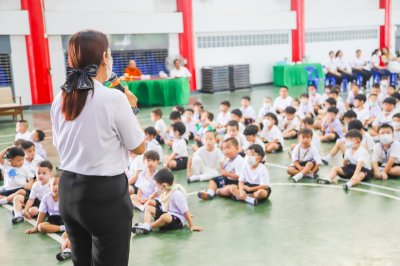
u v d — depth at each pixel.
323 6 18.41
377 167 5.51
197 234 3.99
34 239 4.09
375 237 3.76
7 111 10.85
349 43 19.16
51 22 12.90
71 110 1.72
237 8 16.42
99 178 1.73
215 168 5.79
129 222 1.83
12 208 4.97
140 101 12.85
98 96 1.72
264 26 16.78
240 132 6.88
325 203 4.69
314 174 5.59
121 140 1.79
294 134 8.13
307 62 17.44
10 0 12.44
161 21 14.63
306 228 4.02
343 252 3.49
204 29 15.59
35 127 10.01
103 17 13.71
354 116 7.46
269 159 6.76
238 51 16.56
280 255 3.49
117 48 14.12
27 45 12.67
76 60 1.75
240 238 3.86
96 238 1.79
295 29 17.47
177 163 6.31
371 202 4.66
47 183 4.64
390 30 20.00
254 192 4.79
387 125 5.53
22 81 12.80
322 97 10.02
